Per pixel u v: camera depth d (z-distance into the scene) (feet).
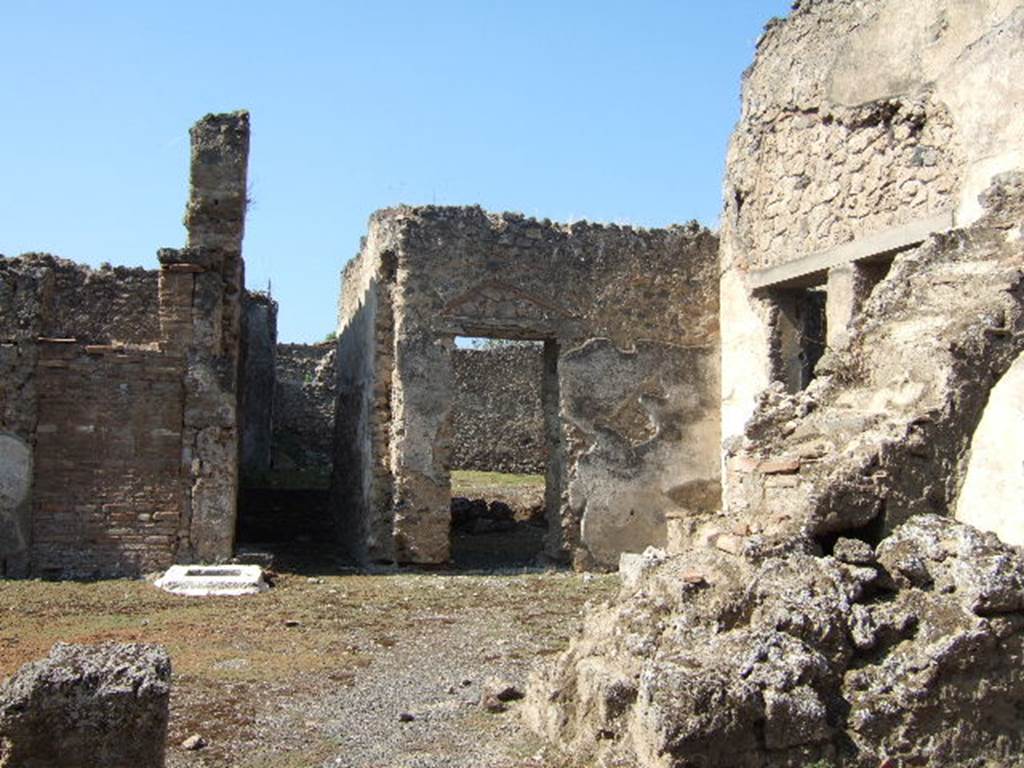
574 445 46.47
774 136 43.04
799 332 44.24
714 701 15.08
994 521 20.27
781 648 16.11
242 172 43.24
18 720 14.40
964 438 20.52
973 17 32.94
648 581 19.69
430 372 44.86
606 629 19.47
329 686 24.70
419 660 27.48
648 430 47.47
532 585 40.37
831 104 39.34
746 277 45.11
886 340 22.99
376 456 45.16
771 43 43.42
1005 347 21.29
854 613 16.85
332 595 37.14
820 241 39.81
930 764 16.01
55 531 39.91
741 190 45.57
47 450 40.04
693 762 14.90
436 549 44.29
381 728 21.24
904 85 35.81
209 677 25.29
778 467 21.17
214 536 41.06
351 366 54.60
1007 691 16.58
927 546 18.02
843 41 38.88
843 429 21.33
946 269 24.07
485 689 22.93
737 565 18.70
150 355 41.14
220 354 41.96
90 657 15.37
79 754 14.57
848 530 19.61
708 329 48.73
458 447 83.35
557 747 18.84
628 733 17.06
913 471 20.01
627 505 46.83
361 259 53.01
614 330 47.47
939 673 16.25
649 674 15.81
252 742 20.33
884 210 36.52
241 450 58.13
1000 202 25.23
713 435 48.34
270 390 70.69
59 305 52.06
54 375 40.27
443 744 20.03
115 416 40.65
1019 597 16.74
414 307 44.86
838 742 15.72
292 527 57.67
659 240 48.49
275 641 29.53
